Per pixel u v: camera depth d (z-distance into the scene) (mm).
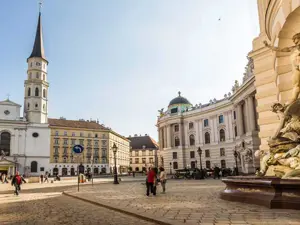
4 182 46062
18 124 79000
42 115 82875
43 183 38844
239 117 51688
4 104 79688
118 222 7695
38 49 85312
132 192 16828
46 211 10359
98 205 11523
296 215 6781
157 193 15344
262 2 14508
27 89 83000
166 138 76375
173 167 73188
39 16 88312
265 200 8055
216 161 64625
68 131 86625
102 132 92250
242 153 46625
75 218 8586
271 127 14328
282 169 9695
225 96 63969
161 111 81438
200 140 69312
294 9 9719
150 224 7234
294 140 10180
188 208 8953
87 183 33562
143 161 122875
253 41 15609
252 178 9117
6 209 11367
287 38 11336
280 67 12258
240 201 9281
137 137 132250
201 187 19125
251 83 44188
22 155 77750
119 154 104562
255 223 6199
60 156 83750
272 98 14445
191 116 71938
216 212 7785
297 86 10672
